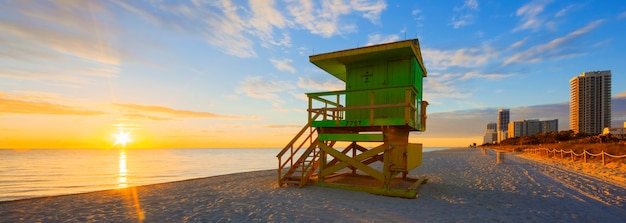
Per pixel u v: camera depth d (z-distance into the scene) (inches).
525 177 505.4
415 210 269.7
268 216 252.5
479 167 734.5
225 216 254.4
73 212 271.3
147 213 267.0
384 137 343.3
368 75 392.5
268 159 3171.8
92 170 1582.2
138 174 1288.1
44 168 1768.0
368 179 453.1
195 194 360.5
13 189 816.3
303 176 389.4
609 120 5290.4
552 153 1106.1
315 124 386.9
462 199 319.0
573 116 5698.8
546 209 273.9
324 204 294.7
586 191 363.9
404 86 329.4
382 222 232.4
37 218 250.7
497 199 319.6
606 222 232.7
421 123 418.6
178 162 2495.1
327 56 386.9
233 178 536.7
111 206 296.2
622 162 626.5
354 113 393.7
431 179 488.4
